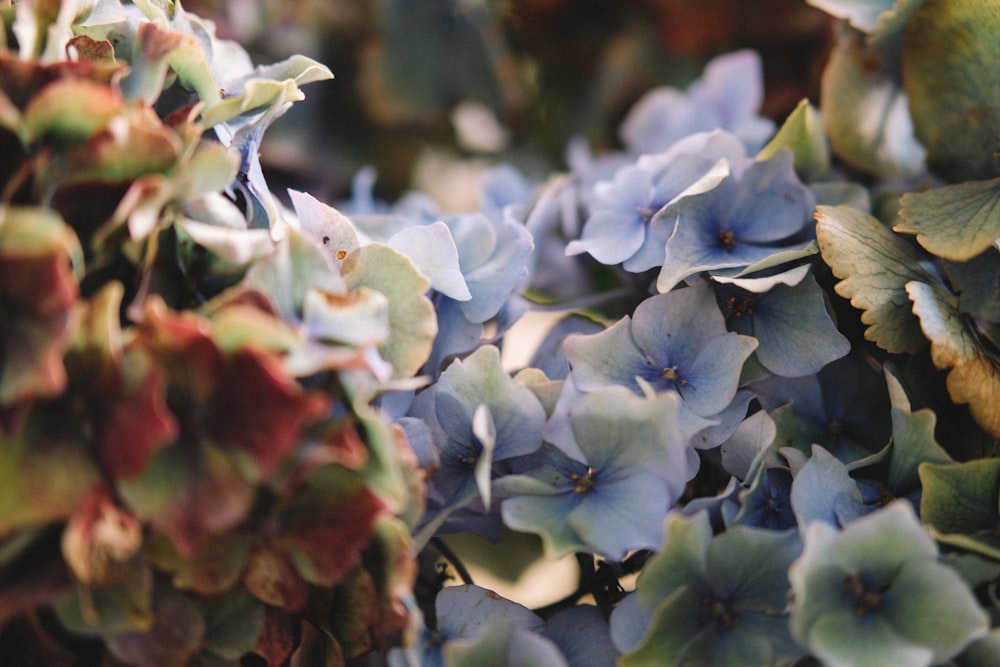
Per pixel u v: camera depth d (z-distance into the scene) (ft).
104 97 1.15
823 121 1.55
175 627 1.18
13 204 1.16
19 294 1.10
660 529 1.24
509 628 1.22
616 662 1.26
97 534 1.11
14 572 1.13
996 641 1.19
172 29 1.34
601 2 1.93
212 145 1.21
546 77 2.05
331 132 1.98
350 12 1.95
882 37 1.47
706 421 1.30
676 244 1.34
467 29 1.97
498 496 1.27
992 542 1.27
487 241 1.38
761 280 1.31
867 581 1.21
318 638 1.24
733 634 1.23
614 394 1.26
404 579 1.20
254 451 1.12
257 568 1.18
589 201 1.55
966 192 1.38
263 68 1.39
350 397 1.18
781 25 1.86
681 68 1.94
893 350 1.30
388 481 1.18
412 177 2.06
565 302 1.46
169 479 1.13
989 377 1.28
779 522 1.29
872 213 1.48
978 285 1.33
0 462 1.11
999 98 1.41
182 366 1.13
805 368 1.33
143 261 1.18
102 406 1.12
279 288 1.20
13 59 1.18
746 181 1.41
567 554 1.24
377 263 1.27
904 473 1.30
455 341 1.34
